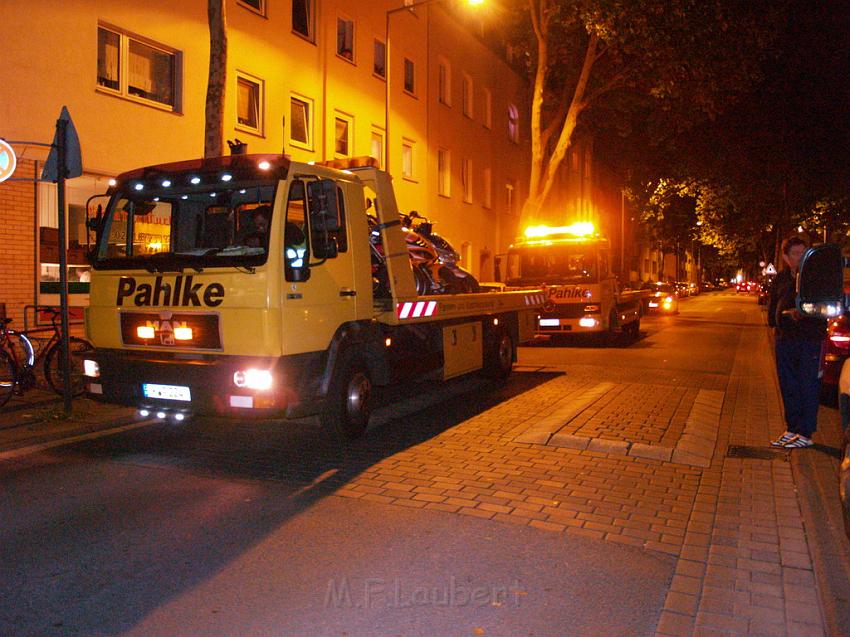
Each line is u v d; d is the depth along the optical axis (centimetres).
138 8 1359
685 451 670
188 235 669
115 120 1323
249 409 625
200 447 711
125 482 593
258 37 1667
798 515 519
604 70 2636
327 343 686
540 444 716
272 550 449
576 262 1722
